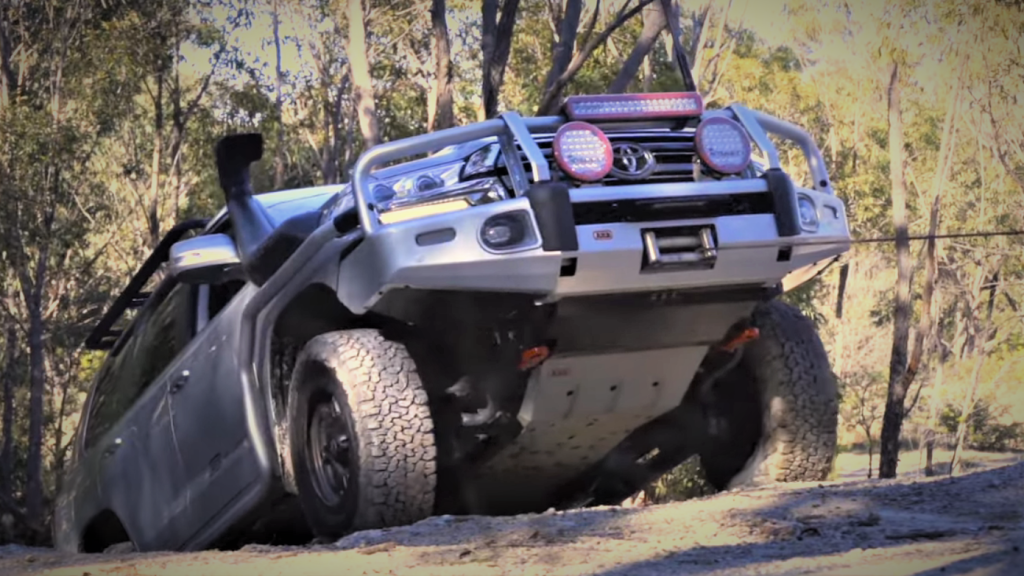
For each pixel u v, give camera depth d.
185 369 6.07
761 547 3.67
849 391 37.81
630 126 5.09
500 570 3.67
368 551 4.18
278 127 29.22
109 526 6.97
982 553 3.19
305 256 5.12
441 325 5.05
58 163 26.94
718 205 4.93
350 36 23.94
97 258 29.11
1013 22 35.41
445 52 17.39
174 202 29.48
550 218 4.68
